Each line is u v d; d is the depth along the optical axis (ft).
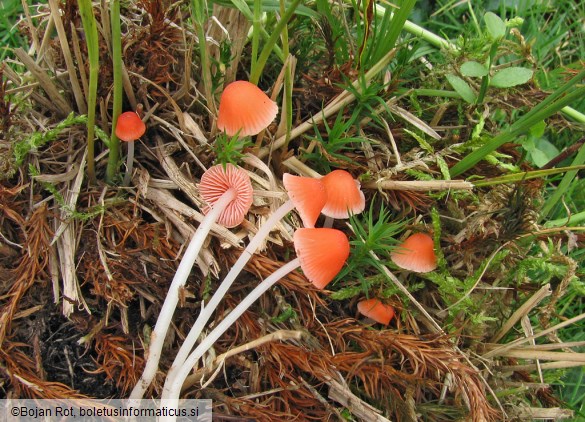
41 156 0.40
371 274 0.41
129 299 0.37
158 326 0.34
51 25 0.41
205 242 0.38
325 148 0.41
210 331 0.38
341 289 0.39
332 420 0.38
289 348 0.37
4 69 0.40
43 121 0.41
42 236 0.37
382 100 0.40
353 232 0.42
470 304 0.40
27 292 0.37
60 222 0.38
